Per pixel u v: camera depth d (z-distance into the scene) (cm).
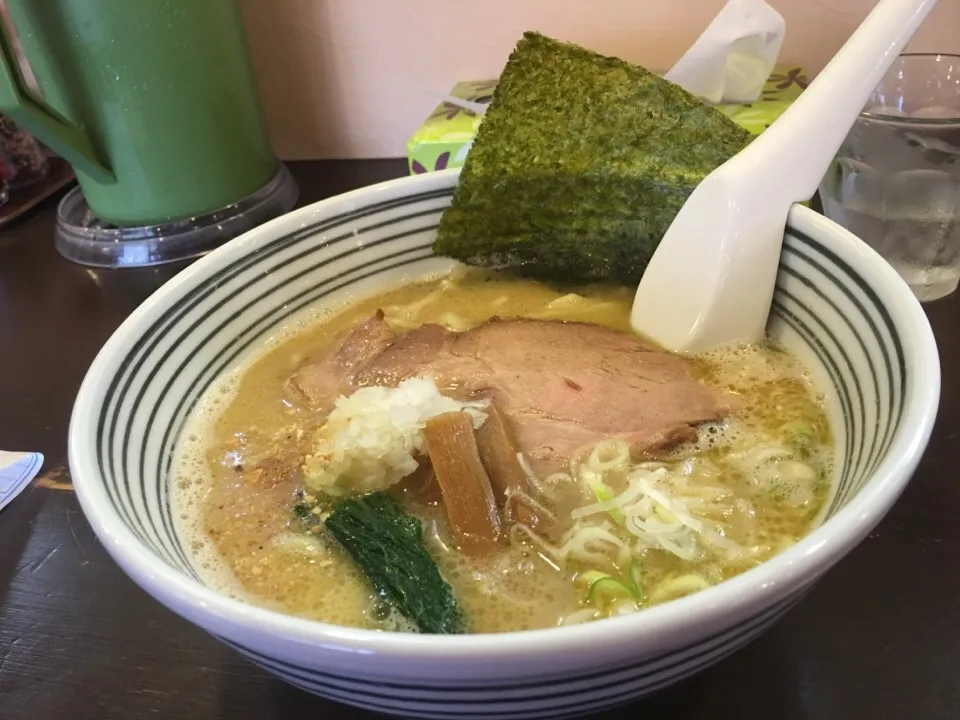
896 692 18
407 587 20
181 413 24
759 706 18
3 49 31
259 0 39
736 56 32
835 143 24
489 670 13
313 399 26
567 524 21
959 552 21
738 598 13
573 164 27
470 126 34
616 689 14
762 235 24
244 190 38
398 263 30
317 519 22
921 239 29
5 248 40
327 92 41
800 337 24
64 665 21
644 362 25
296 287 28
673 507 21
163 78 34
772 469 21
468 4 38
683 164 26
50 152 46
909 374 17
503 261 31
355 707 17
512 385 25
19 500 26
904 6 24
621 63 26
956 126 28
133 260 37
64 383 31
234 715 19
